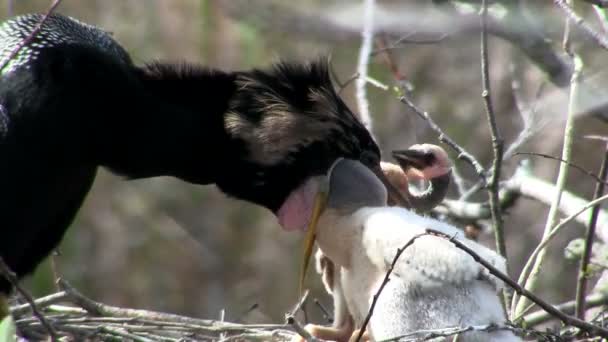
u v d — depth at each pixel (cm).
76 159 1191
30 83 1162
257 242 2798
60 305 1380
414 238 973
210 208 2811
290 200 1216
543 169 2044
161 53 2522
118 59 1225
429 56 2270
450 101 2280
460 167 1834
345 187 1159
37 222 1193
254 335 1161
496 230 1177
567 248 1286
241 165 1230
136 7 2584
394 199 1228
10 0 1424
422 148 1234
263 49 2327
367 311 1080
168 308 2702
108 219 2734
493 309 1016
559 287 1925
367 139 1221
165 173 1245
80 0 2589
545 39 1048
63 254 2652
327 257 1177
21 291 962
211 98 1241
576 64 1090
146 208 2777
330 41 887
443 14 888
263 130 1215
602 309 1201
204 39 2444
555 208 1215
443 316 1015
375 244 1064
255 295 2720
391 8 879
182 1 2556
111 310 1242
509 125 2178
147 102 1214
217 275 2764
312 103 1210
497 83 2194
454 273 1016
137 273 2722
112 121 1202
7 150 1146
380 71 2133
